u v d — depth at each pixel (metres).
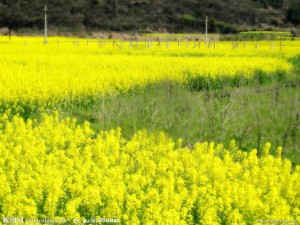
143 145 12.26
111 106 16.81
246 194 8.48
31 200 7.95
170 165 10.27
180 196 8.45
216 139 14.66
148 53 39.38
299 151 13.98
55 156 10.87
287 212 8.16
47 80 19.17
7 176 9.35
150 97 18.83
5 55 32.34
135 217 7.64
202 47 48.50
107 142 11.53
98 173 9.09
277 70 26.75
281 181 9.50
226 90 20.44
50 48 42.41
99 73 22.20
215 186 8.98
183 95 18.52
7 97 16.61
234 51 42.75
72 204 7.87
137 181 9.05
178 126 15.41
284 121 16.16
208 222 7.64
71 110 17.38
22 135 12.08
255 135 15.13
